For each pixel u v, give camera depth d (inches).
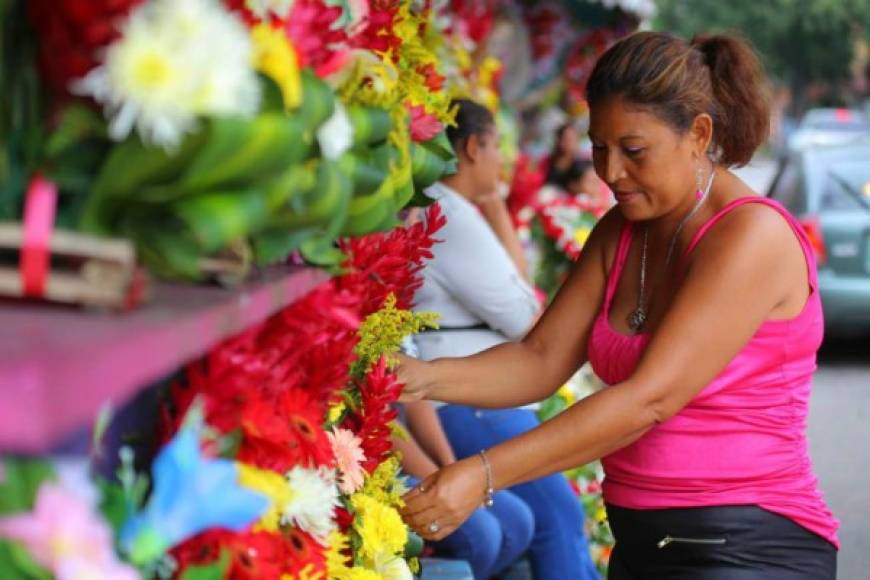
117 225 47.4
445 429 142.7
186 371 61.6
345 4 69.2
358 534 87.0
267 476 61.6
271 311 54.8
